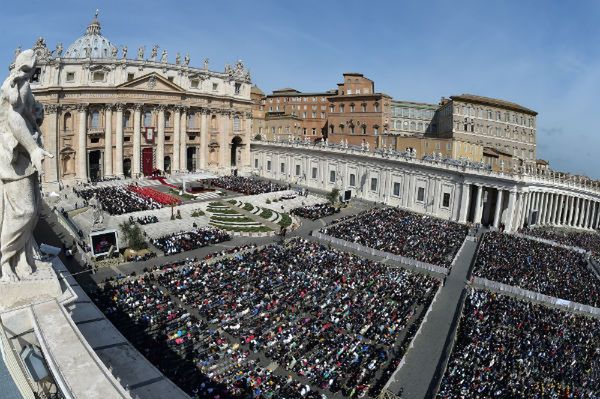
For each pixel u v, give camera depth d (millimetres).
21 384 10898
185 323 37031
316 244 62938
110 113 97938
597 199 96438
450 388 30531
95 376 9891
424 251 62750
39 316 11797
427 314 44219
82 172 95000
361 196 105562
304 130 154750
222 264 52188
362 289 47719
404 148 112000
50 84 90125
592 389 32125
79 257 53375
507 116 126562
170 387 23109
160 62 104938
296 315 40750
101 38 117000
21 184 11961
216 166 120688
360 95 128250
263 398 28484
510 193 81625
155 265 52656
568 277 56281
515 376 32406
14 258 12742
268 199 91875
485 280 52938
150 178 103000
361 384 31656
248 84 124562
